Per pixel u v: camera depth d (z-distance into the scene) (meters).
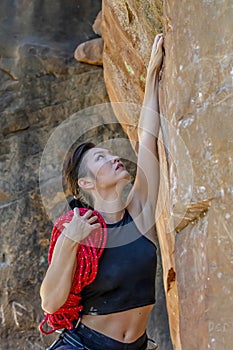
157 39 3.32
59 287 2.78
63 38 7.18
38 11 7.21
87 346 2.86
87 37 7.20
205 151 2.67
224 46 2.65
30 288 6.49
